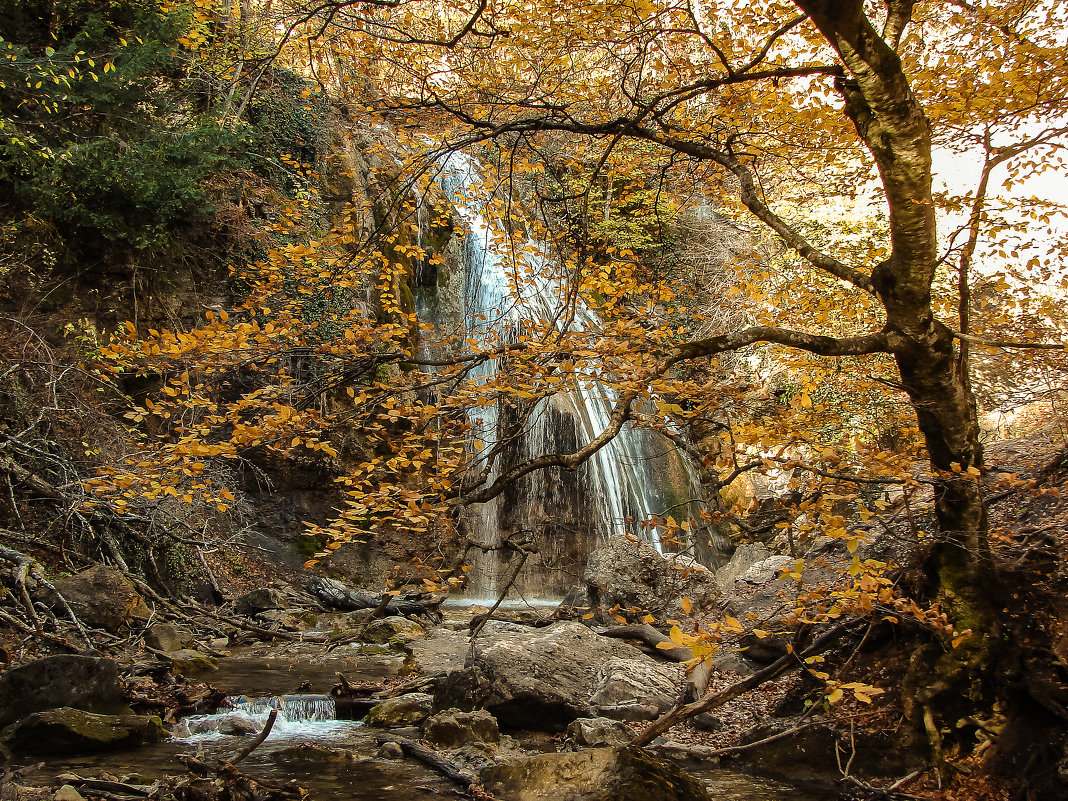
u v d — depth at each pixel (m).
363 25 5.91
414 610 11.71
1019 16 6.11
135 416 4.39
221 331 4.14
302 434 4.35
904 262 4.70
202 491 4.73
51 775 5.10
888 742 5.15
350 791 5.16
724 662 7.64
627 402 4.51
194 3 11.11
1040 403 8.29
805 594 4.28
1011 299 6.54
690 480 17.66
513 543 4.43
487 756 5.83
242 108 6.09
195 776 4.60
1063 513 5.25
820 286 7.77
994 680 4.87
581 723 6.17
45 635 7.34
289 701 6.99
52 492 9.55
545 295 12.96
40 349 10.80
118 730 5.85
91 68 11.33
